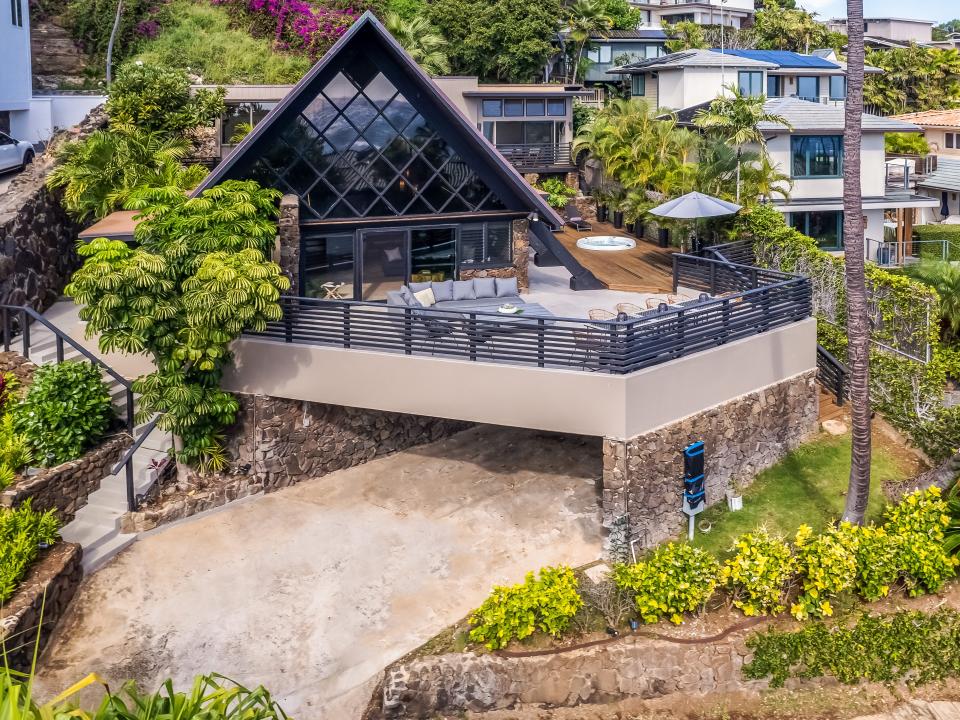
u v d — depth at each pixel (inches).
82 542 739.4
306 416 864.9
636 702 633.0
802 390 888.9
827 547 681.0
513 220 1090.7
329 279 1003.9
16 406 784.9
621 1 2989.7
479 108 1966.0
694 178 1408.7
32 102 1505.9
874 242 1615.4
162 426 785.6
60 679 614.5
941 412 863.1
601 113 1804.9
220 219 793.6
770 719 621.3
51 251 1091.9
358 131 971.3
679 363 752.3
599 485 848.9
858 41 657.0
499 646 633.0
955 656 658.8
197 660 634.8
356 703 605.9
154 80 1282.0
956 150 2246.6
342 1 2158.0
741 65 2130.9
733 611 674.8
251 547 764.0
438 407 784.3
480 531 781.9
